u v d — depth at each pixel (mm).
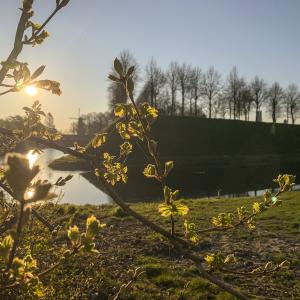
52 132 2240
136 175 39906
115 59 1532
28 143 2084
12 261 1168
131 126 1772
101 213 16172
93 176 38312
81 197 28750
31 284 1460
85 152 1928
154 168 1757
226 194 33625
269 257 10719
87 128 60844
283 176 2352
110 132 1866
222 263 2043
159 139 65750
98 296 7031
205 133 69625
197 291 8344
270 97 78125
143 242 11828
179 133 68250
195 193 33812
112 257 10320
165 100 71812
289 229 13805
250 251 11242
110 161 2506
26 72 1691
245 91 74875
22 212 959
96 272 6145
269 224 14484
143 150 1808
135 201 28281
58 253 4070
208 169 50844
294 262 10148
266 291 8461
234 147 68125
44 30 1923
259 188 36812
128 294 7672
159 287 8523
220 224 2297
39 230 3871
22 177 886
